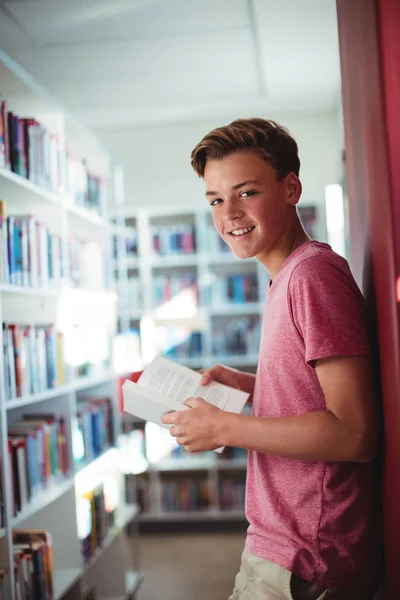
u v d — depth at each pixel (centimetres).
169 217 534
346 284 121
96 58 376
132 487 386
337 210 504
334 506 125
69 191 307
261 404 133
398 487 121
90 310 333
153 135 528
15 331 232
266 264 141
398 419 119
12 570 203
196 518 470
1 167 224
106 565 333
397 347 118
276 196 133
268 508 129
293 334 124
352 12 147
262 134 131
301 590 123
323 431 114
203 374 151
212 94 452
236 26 336
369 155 131
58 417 277
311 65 399
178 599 345
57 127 283
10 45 353
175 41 353
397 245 119
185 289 495
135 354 476
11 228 237
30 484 239
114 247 439
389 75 120
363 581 129
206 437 124
